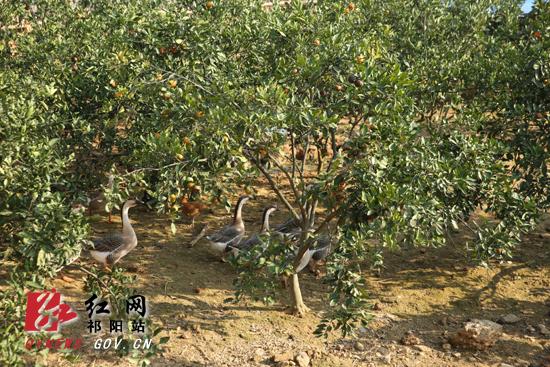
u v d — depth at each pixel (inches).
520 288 447.2
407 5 579.2
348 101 328.2
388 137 304.0
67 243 280.1
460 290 444.8
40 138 386.0
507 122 452.8
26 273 274.8
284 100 318.0
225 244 459.5
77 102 472.1
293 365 349.1
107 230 516.4
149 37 384.2
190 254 489.7
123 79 426.3
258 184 630.5
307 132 332.2
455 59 535.5
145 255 481.4
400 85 318.3
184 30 382.3
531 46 442.3
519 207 389.4
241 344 370.6
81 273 443.5
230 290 436.1
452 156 368.5
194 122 326.3
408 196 291.0
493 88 475.2
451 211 378.9
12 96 389.7
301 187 356.5
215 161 314.5
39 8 685.9
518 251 502.6
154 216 558.6
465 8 641.0
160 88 364.2
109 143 470.0
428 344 378.3
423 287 448.8
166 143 315.0
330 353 364.2
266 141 319.6
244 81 373.1
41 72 517.0
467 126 404.8
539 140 445.4
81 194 421.4
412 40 565.9
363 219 305.3
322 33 367.2
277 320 398.6
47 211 272.2
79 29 615.2
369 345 374.6
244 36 402.6
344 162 316.5
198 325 385.4
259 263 338.3
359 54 345.1
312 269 464.1
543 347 374.9
